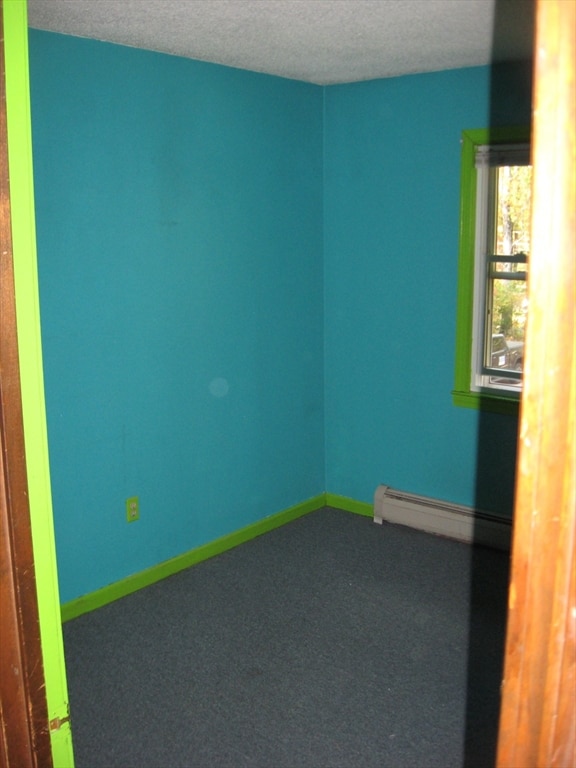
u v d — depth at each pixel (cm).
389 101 400
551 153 66
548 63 65
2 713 101
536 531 73
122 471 351
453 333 400
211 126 363
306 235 430
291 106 405
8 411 96
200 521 393
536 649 76
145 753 250
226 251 382
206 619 336
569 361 70
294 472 447
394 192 408
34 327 104
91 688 286
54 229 307
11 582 99
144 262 344
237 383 401
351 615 338
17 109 101
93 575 346
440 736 258
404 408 428
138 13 267
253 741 257
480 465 404
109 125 320
